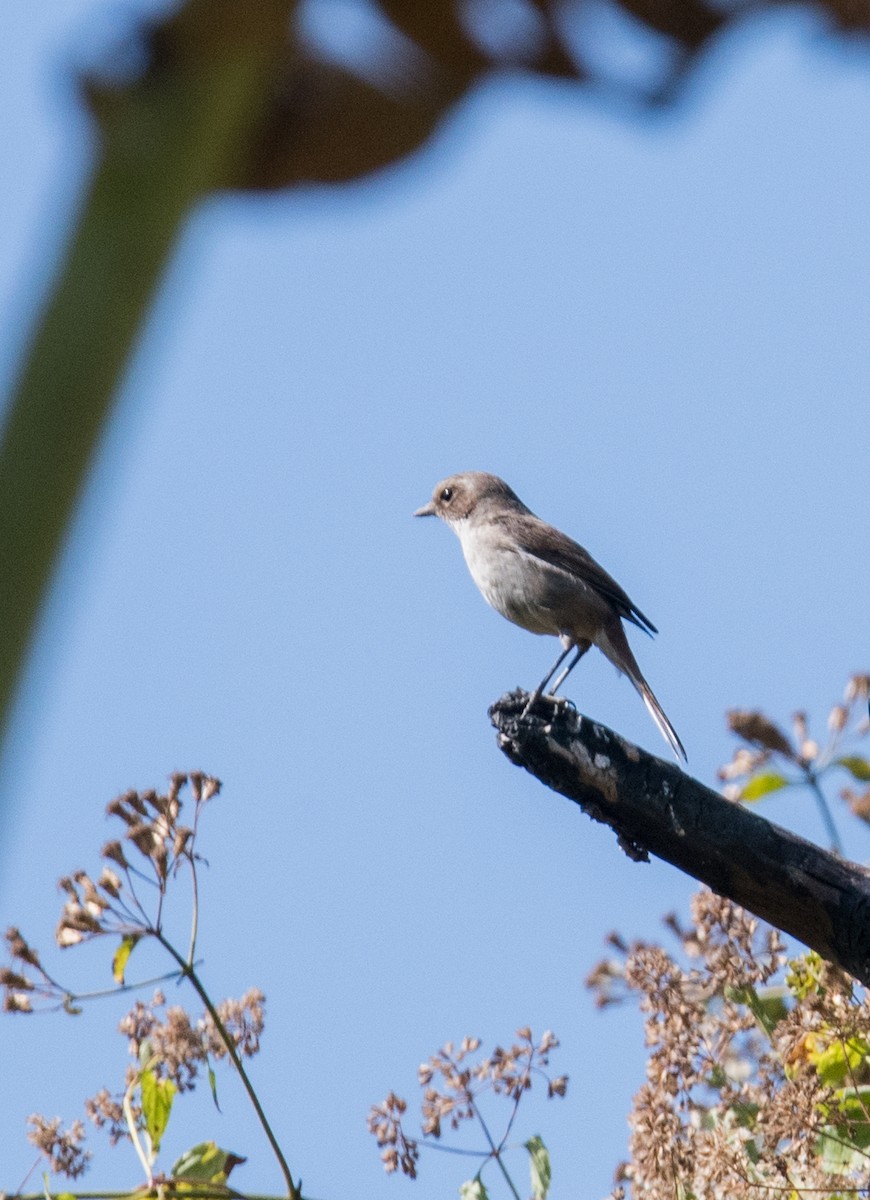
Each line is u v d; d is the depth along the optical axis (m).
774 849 7.74
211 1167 7.50
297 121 1.91
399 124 1.93
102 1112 7.75
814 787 9.11
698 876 8.02
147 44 1.84
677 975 8.08
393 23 1.89
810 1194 7.56
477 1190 7.90
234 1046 7.43
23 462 1.59
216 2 1.82
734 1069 8.66
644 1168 7.73
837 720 9.16
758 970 8.30
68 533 1.58
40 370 1.64
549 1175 7.93
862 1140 7.74
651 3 1.85
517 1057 8.16
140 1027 7.77
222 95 1.83
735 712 9.07
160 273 1.73
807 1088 7.71
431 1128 8.00
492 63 1.89
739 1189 7.48
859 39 1.82
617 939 8.56
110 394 1.65
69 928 7.36
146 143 1.78
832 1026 7.87
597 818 8.30
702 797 7.91
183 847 7.49
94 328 1.67
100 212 1.75
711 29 1.85
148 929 7.45
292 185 1.94
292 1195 7.32
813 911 7.71
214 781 7.65
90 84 1.82
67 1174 7.64
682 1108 8.08
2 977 7.45
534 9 1.86
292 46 1.89
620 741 8.12
